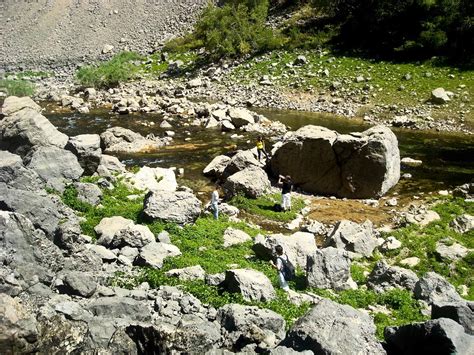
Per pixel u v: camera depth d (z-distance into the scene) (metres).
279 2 80.50
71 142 28.36
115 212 23.34
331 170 31.38
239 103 55.19
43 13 97.94
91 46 86.75
